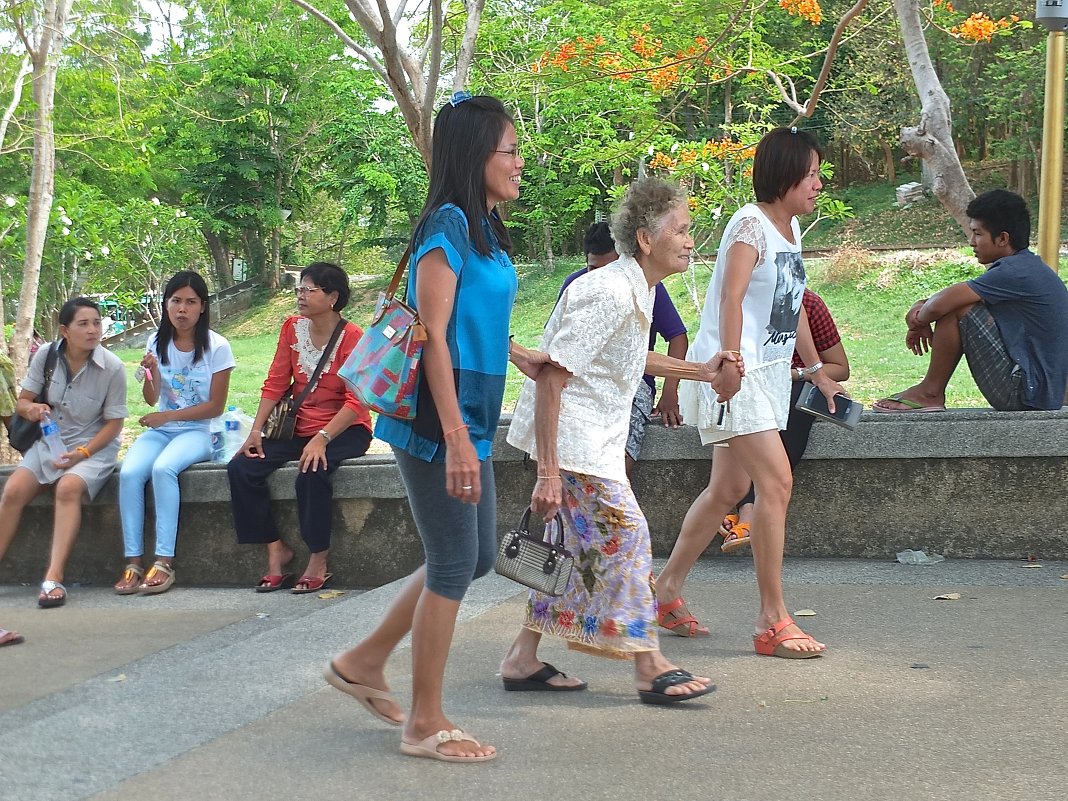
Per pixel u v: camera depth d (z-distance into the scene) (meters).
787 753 3.30
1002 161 38.09
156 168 38.56
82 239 21.95
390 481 6.47
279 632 4.84
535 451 4.05
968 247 23.94
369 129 37.50
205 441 7.07
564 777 3.15
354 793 3.07
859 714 3.62
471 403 3.25
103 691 4.46
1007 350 5.97
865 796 2.96
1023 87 29.06
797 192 4.41
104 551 7.18
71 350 6.90
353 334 6.71
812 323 5.99
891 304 20.81
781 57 10.04
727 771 3.17
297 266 48.94
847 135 32.97
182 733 3.60
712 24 9.47
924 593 5.22
